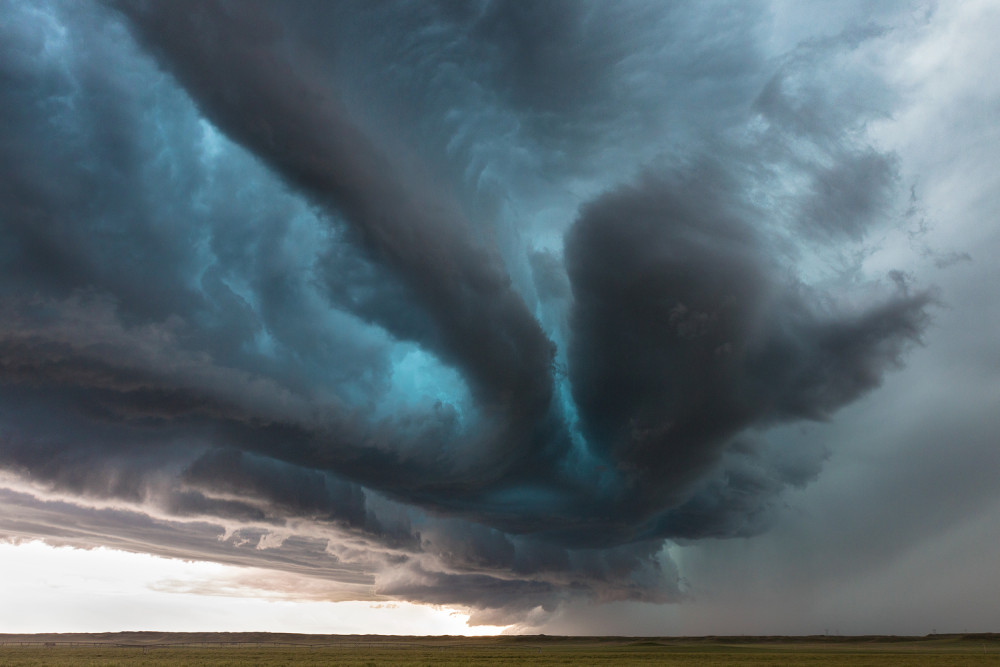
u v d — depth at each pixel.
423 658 102.81
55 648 143.00
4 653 111.38
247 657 99.38
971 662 92.12
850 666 82.94
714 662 94.06
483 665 79.88
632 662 92.44
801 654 128.38
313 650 143.25
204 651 128.38
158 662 81.44
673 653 134.00
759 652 146.12
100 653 112.75
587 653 132.88
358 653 122.88
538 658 106.25
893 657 112.12
